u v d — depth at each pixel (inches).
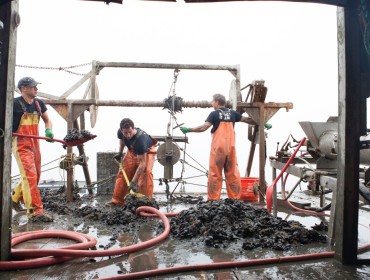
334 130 193.3
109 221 212.1
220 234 171.6
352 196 136.7
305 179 191.5
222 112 280.5
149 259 145.5
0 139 129.5
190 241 171.9
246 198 317.7
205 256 149.3
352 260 138.0
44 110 239.5
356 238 137.7
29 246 164.6
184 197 319.3
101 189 347.6
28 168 220.1
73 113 331.6
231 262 136.2
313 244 168.1
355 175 135.8
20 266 132.4
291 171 215.3
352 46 133.0
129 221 217.5
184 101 335.9
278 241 166.1
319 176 178.7
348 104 134.0
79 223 216.2
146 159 286.4
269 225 186.2
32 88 224.1
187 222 192.2
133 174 284.2
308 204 266.4
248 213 207.9
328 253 146.5
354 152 135.3
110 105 336.8
